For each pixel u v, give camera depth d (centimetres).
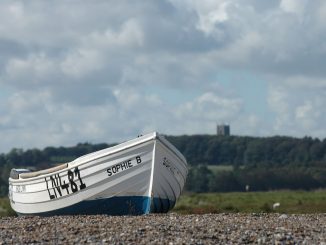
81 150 19350
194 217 2825
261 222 2617
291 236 2241
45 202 3525
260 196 10269
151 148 3281
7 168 15988
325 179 18562
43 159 18412
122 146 3288
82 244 2028
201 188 17438
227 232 2289
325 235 2283
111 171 3303
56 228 2380
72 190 3388
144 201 3331
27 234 2248
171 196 3472
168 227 2369
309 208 4791
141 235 2189
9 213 4766
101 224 2478
